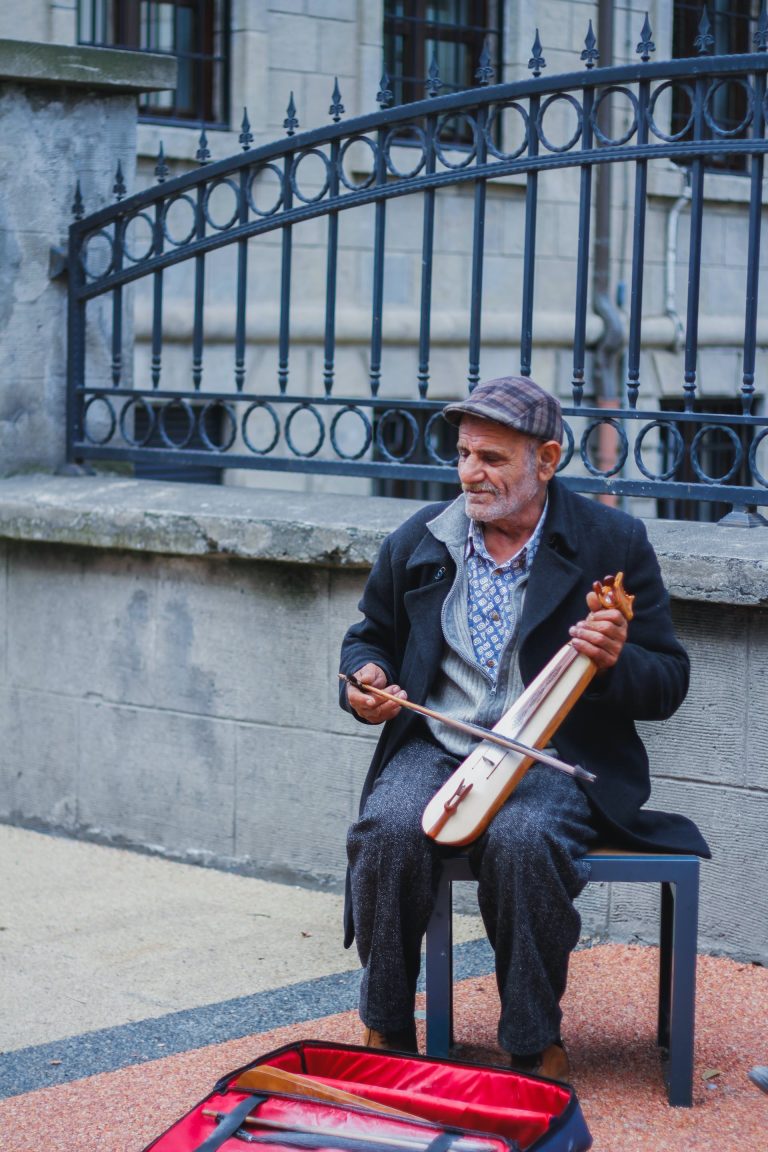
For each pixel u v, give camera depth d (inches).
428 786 162.4
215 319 453.7
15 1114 161.8
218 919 224.2
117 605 254.8
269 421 470.0
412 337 506.6
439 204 513.7
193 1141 134.4
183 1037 181.8
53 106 277.6
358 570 226.8
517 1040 155.8
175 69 286.5
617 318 548.4
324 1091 136.6
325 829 235.3
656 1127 156.4
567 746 163.9
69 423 281.3
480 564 167.6
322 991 196.2
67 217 281.4
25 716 268.8
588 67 214.7
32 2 419.2
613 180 550.9
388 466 238.7
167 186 263.4
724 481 207.9
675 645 167.8
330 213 243.4
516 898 154.0
